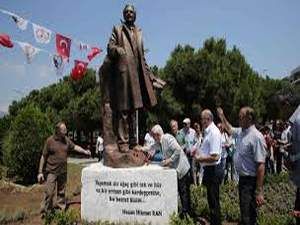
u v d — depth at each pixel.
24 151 15.61
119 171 7.59
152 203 7.40
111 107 8.08
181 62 30.58
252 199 5.98
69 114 39.03
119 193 7.58
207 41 34.47
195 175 11.57
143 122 28.19
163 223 7.33
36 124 15.89
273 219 7.77
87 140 41.00
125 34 7.98
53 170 8.92
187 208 7.93
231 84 30.62
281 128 14.14
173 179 7.35
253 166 5.93
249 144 5.91
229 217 8.59
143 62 8.04
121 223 7.45
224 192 10.34
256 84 33.97
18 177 16.06
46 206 8.76
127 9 8.05
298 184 4.80
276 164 14.74
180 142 11.38
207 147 7.42
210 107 30.52
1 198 12.05
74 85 46.16
